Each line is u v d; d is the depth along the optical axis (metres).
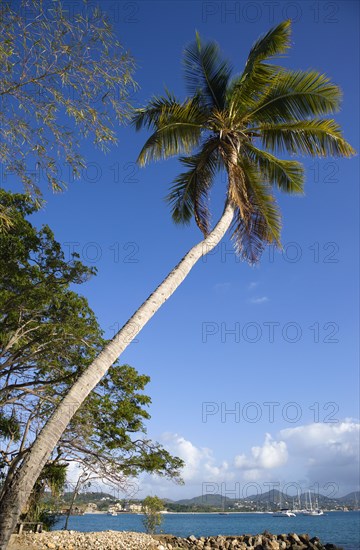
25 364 22.97
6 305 20.66
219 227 14.69
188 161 17.27
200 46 17.56
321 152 16.86
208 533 63.41
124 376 24.88
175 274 12.64
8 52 8.64
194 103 17.22
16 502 8.18
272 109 16.88
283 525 90.69
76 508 34.66
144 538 31.81
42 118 9.41
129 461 25.34
